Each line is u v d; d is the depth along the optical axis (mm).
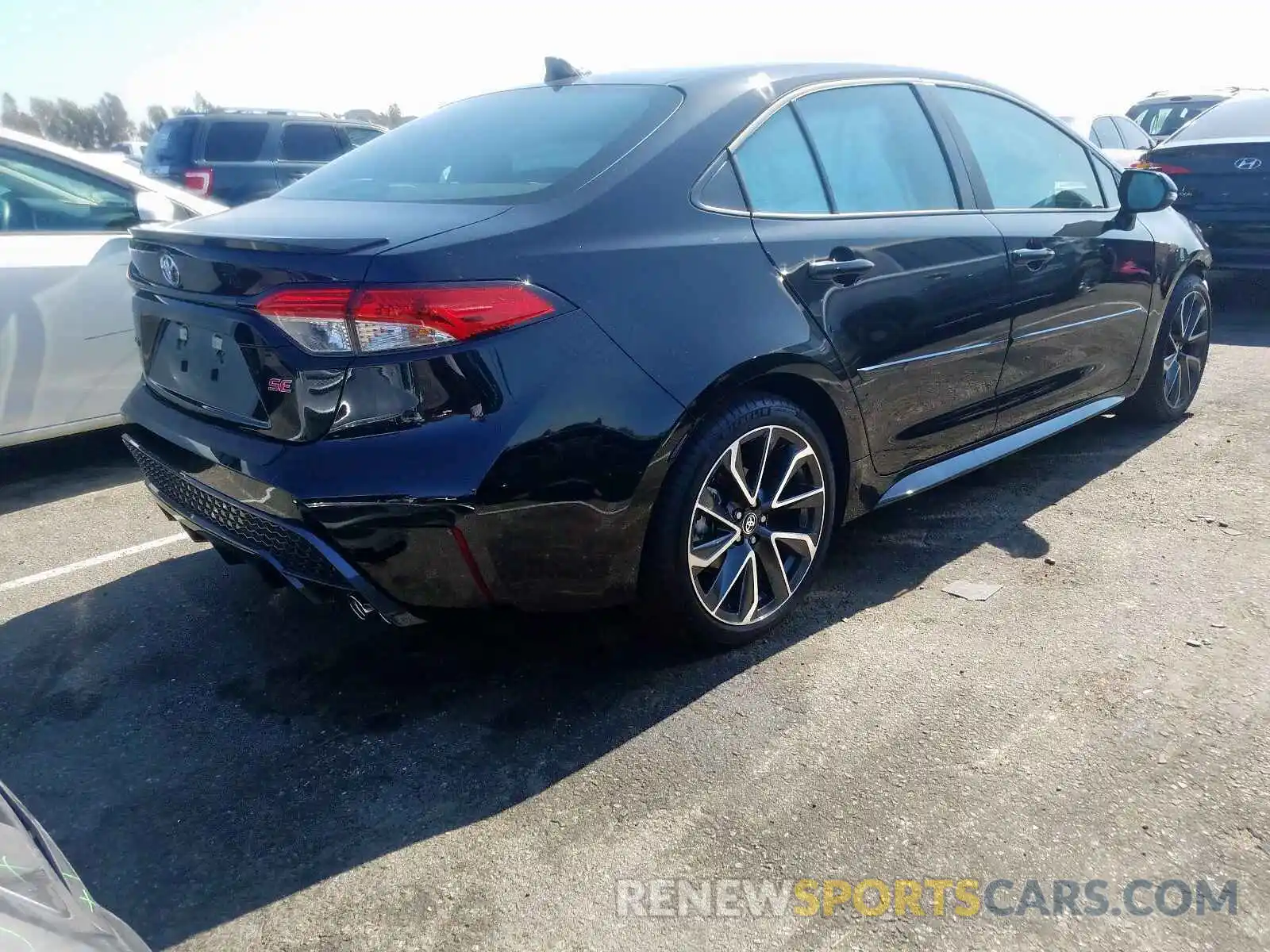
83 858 2201
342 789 2406
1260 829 2156
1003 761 2404
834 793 2314
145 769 2510
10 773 2508
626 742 2545
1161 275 4477
